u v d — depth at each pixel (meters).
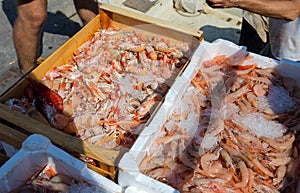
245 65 1.84
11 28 3.12
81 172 1.31
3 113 1.42
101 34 1.99
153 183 1.26
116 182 1.36
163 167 1.39
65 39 3.06
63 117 1.56
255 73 1.79
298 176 1.43
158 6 3.28
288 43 2.02
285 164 1.46
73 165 1.31
